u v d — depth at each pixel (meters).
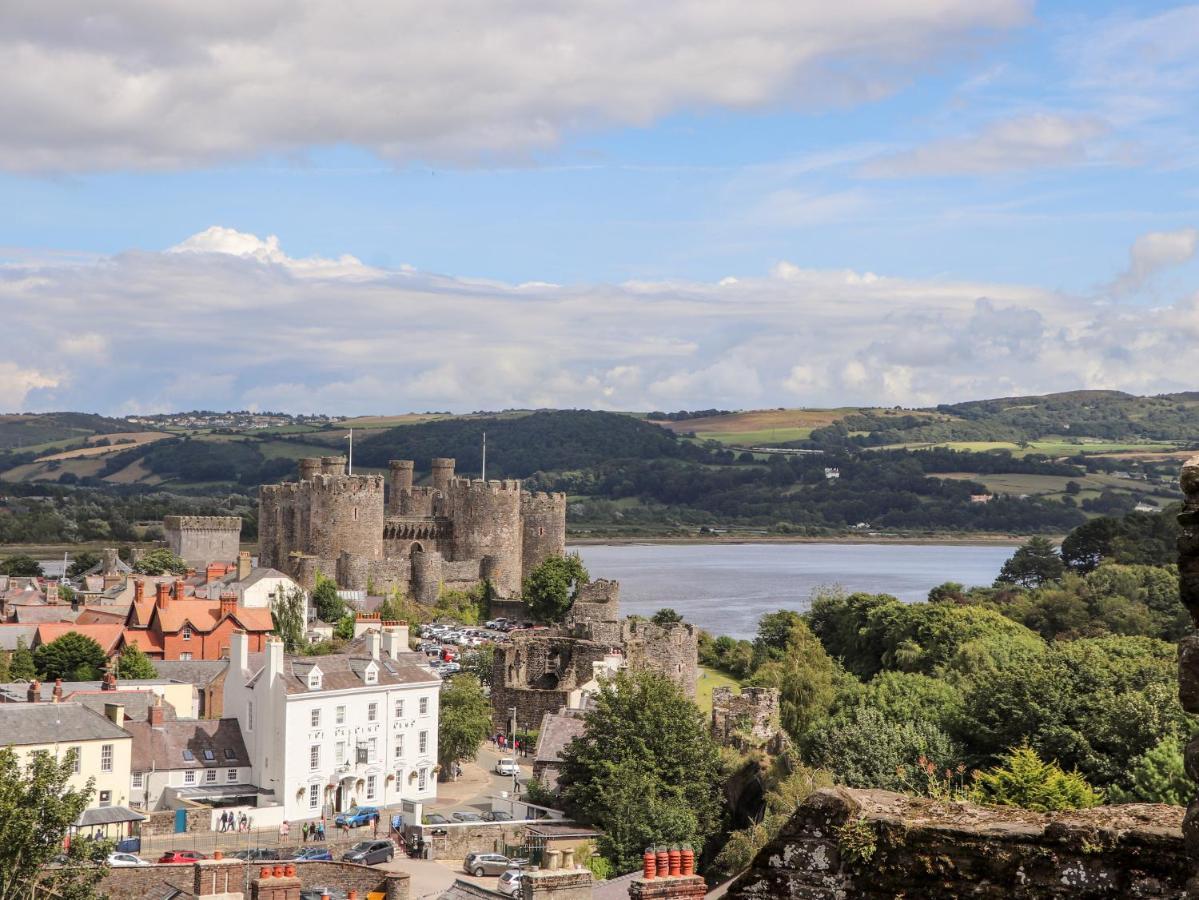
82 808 59.94
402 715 113.88
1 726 93.88
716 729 114.19
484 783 118.62
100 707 109.50
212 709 124.25
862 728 85.31
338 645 159.62
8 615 177.50
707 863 88.25
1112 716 75.88
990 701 82.38
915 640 163.25
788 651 147.12
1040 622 181.38
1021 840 13.99
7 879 55.41
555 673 142.62
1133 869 13.48
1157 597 183.50
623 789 90.88
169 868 60.66
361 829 100.69
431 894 77.75
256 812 102.38
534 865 85.31
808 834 14.95
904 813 14.82
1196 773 12.51
